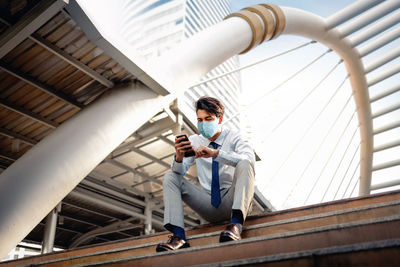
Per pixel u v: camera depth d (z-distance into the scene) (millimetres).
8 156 7879
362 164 17406
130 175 10133
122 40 5148
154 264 2092
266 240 1976
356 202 2775
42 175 4816
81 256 2852
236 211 2490
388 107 14875
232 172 2930
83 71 5699
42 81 5969
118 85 6078
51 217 9180
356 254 1334
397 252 1268
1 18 4488
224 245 2027
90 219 12648
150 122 7469
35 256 3756
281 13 9266
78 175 5082
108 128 5445
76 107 6676
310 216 2504
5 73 5629
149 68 5660
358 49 12734
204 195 2883
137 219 12328
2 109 6465
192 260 2035
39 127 7176
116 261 2182
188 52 6812
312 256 1407
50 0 4234
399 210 2264
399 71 13344
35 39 4973
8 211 4484
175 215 2596
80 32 5016
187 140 2732
